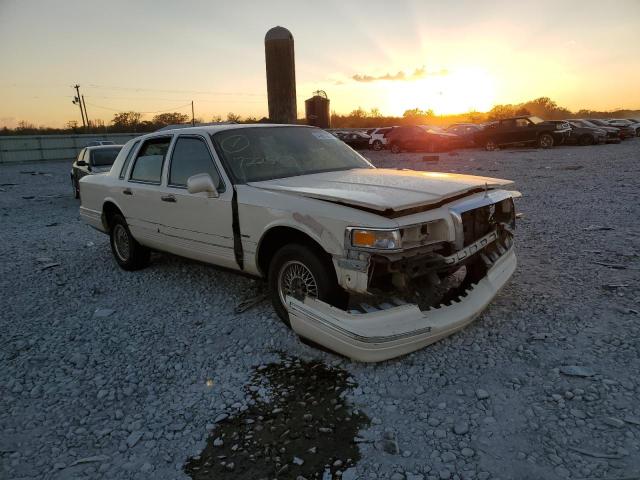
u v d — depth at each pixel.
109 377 3.45
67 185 18.53
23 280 5.85
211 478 2.40
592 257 5.41
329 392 3.07
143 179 5.29
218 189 4.21
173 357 3.68
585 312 3.94
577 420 2.62
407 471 2.35
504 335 3.63
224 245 4.23
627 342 3.41
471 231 3.73
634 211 7.82
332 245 3.24
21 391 3.33
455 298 3.66
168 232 4.92
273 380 3.26
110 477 2.46
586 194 9.84
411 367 3.27
